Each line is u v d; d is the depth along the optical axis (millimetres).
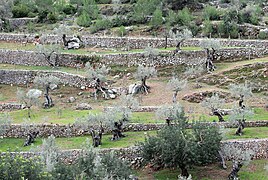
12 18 157000
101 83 113250
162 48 124125
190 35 121688
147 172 80188
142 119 92688
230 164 79062
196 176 77062
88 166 67688
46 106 104438
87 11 157000
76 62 122562
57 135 90000
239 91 90625
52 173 63656
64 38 129625
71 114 98000
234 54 118125
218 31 130125
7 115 93500
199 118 87750
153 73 107750
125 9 160000
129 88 108438
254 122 89812
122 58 120625
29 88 115625
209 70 113375
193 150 75438
